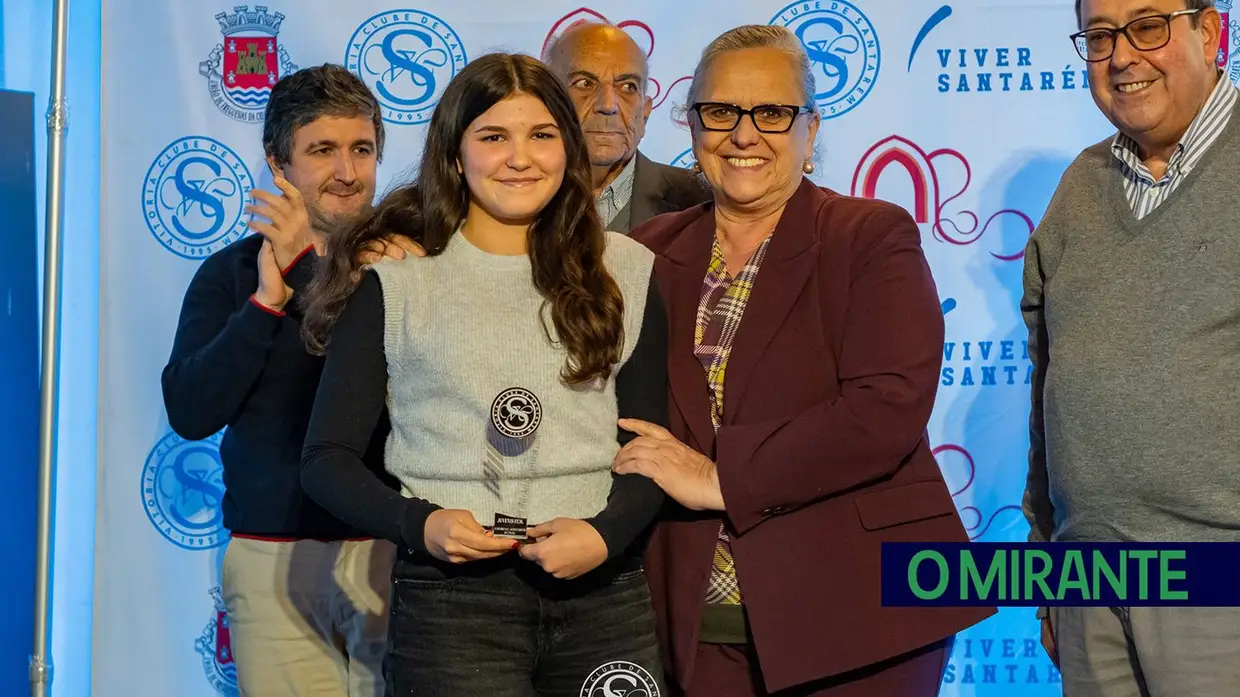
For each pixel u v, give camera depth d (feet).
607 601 6.80
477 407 6.57
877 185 11.09
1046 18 10.94
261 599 9.19
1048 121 11.01
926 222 11.10
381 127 9.99
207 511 11.12
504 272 6.88
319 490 6.55
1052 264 8.68
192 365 8.83
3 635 11.12
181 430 9.08
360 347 6.75
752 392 7.59
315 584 9.22
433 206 6.95
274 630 9.20
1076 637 8.54
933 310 7.59
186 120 10.93
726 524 7.59
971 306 11.14
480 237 7.01
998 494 11.21
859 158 11.08
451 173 6.95
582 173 7.02
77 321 11.12
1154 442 7.74
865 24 10.98
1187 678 7.82
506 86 6.75
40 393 10.65
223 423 9.00
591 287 6.89
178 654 11.10
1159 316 7.81
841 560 7.45
